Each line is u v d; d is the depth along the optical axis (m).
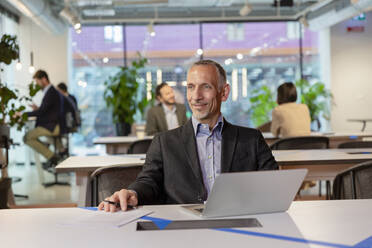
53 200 5.33
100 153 10.07
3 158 4.80
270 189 1.43
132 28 10.15
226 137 1.96
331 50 10.01
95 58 10.10
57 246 1.19
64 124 6.90
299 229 1.30
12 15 8.91
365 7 7.32
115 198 1.62
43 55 9.52
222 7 9.23
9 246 1.20
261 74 10.41
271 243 1.17
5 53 4.38
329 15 8.48
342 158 2.96
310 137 4.06
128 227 1.35
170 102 5.25
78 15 8.86
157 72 10.26
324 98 10.02
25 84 9.27
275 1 9.09
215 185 1.35
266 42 10.37
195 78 1.91
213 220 1.41
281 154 3.26
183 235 1.25
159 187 1.95
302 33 10.34
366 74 10.02
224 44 10.34
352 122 10.07
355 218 1.41
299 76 10.42
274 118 4.70
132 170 2.42
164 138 2.00
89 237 1.26
